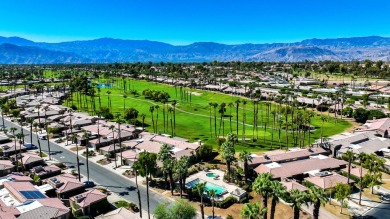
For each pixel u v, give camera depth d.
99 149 123.62
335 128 158.88
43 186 86.19
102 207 79.69
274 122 166.25
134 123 163.00
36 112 178.00
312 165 104.56
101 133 140.12
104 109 186.00
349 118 180.75
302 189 86.88
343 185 80.38
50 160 113.00
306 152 114.81
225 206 81.38
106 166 108.38
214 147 128.25
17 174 92.50
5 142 130.38
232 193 85.44
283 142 136.50
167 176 93.44
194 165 108.38
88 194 79.94
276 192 60.03
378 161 91.69
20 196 76.69
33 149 124.94
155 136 135.62
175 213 68.44
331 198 86.56
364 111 168.88
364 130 145.00
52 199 77.62
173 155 110.31
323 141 127.62
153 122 160.38
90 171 103.75
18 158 109.62
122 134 138.38
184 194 87.75
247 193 87.25
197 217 75.56
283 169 100.50
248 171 102.25
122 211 73.88
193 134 148.88
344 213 79.06
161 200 84.44
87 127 149.38
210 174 101.25
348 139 127.31
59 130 147.88
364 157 94.75
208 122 171.62
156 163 94.81
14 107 192.25
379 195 88.62
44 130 152.38
